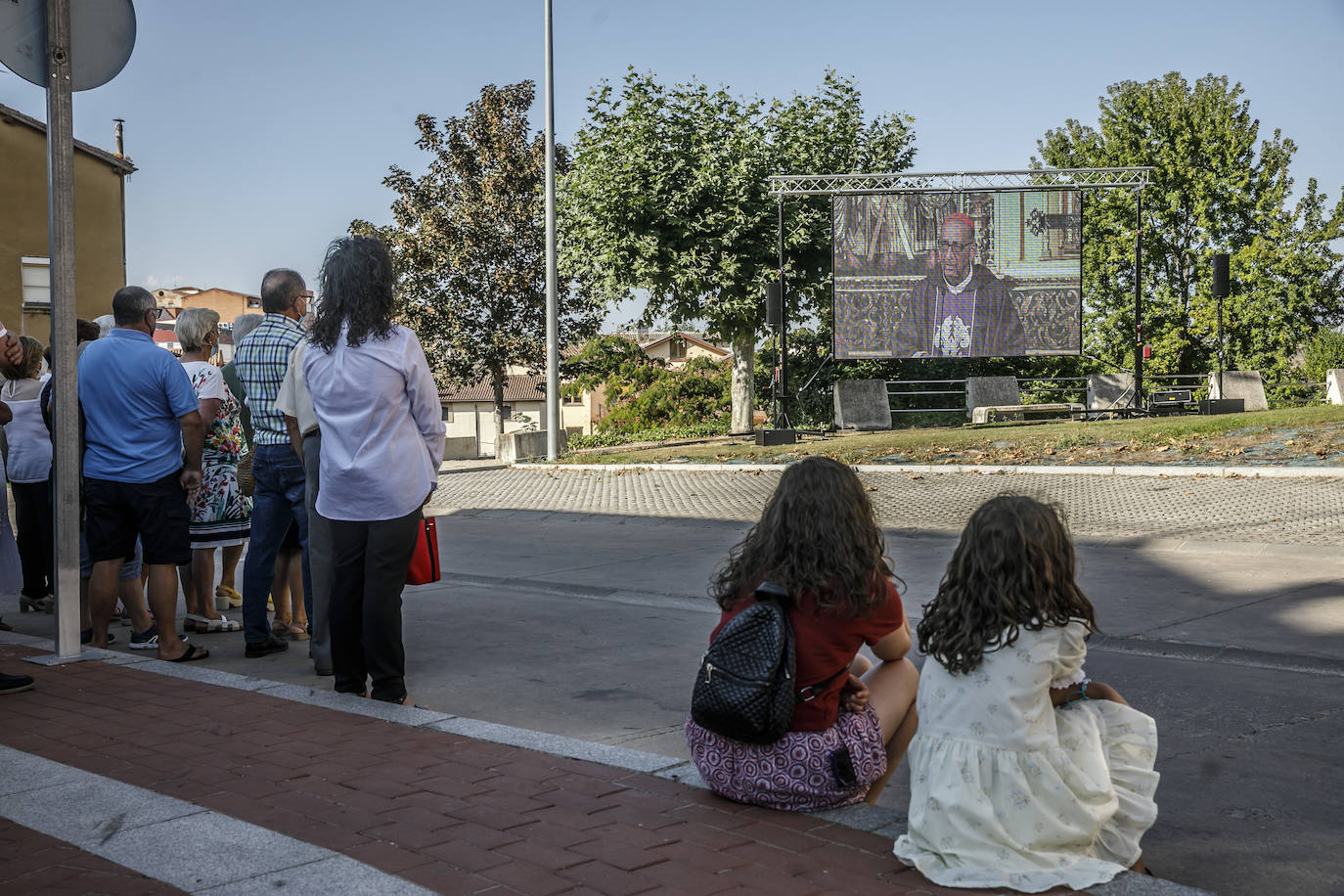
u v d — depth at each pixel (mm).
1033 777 2928
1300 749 4379
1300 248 31891
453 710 5211
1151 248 32906
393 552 4895
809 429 21438
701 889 2830
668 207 22328
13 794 3662
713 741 3424
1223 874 3287
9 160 24312
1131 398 21578
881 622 3297
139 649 6406
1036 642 2951
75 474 5812
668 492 14820
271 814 3445
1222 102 32875
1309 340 30891
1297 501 10531
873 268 20172
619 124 22891
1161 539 9492
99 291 26141
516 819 3369
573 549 10719
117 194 26516
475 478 18766
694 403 34375
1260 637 6254
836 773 3287
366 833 3262
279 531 6293
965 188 20031
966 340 20219
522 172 32094
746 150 22984
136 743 4266
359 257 4930
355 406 4844
